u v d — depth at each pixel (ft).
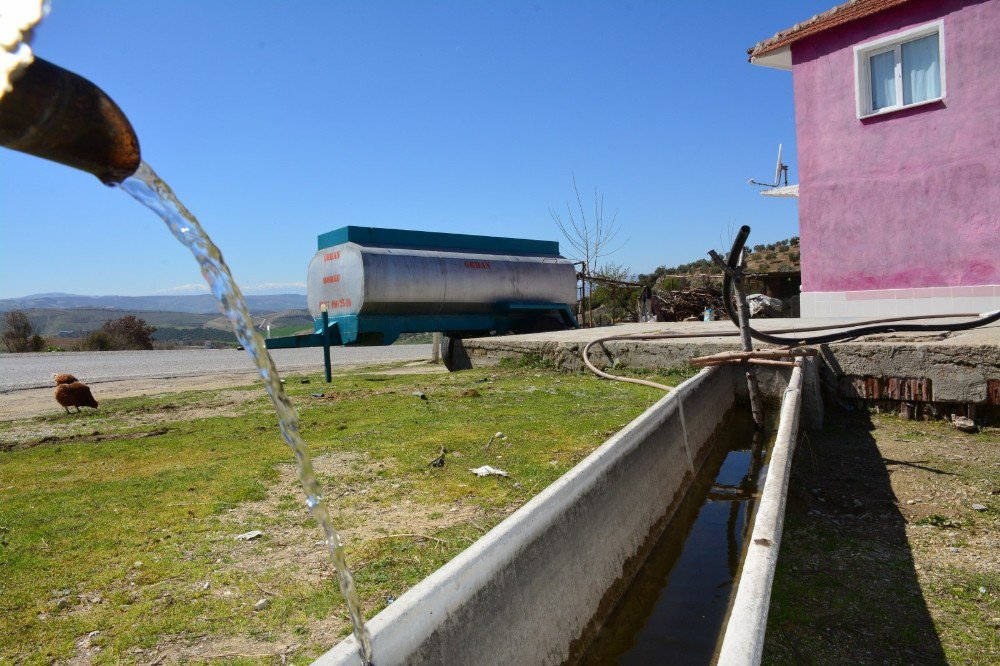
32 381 44.04
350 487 14.74
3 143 3.60
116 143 3.96
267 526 12.58
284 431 5.73
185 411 26.78
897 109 35.50
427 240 45.73
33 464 17.80
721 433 21.24
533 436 18.63
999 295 32.58
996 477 15.25
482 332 49.39
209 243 4.91
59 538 12.12
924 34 34.68
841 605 10.12
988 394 19.27
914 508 13.88
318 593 9.79
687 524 14.21
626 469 12.07
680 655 9.24
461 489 14.25
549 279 50.75
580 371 31.30
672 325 42.75
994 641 9.01
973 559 11.48
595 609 9.86
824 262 39.09
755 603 6.52
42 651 8.49
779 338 22.57
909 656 8.75
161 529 12.53
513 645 7.55
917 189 35.22
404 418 22.22
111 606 9.60
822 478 16.10
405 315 43.68
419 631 6.02
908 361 20.75
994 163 32.58
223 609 9.43
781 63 43.50
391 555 11.00
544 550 8.57
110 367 54.95
